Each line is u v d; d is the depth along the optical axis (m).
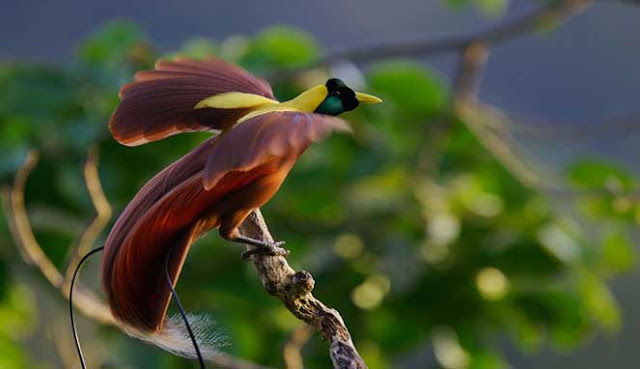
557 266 9.75
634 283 14.08
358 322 9.66
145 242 8.52
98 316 9.43
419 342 9.70
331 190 9.71
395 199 9.77
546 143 10.91
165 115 8.62
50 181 9.55
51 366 9.89
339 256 9.70
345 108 8.68
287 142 8.40
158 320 8.54
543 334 9.82
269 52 9.83
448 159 9.83
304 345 9.70
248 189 8.54
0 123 9.59
